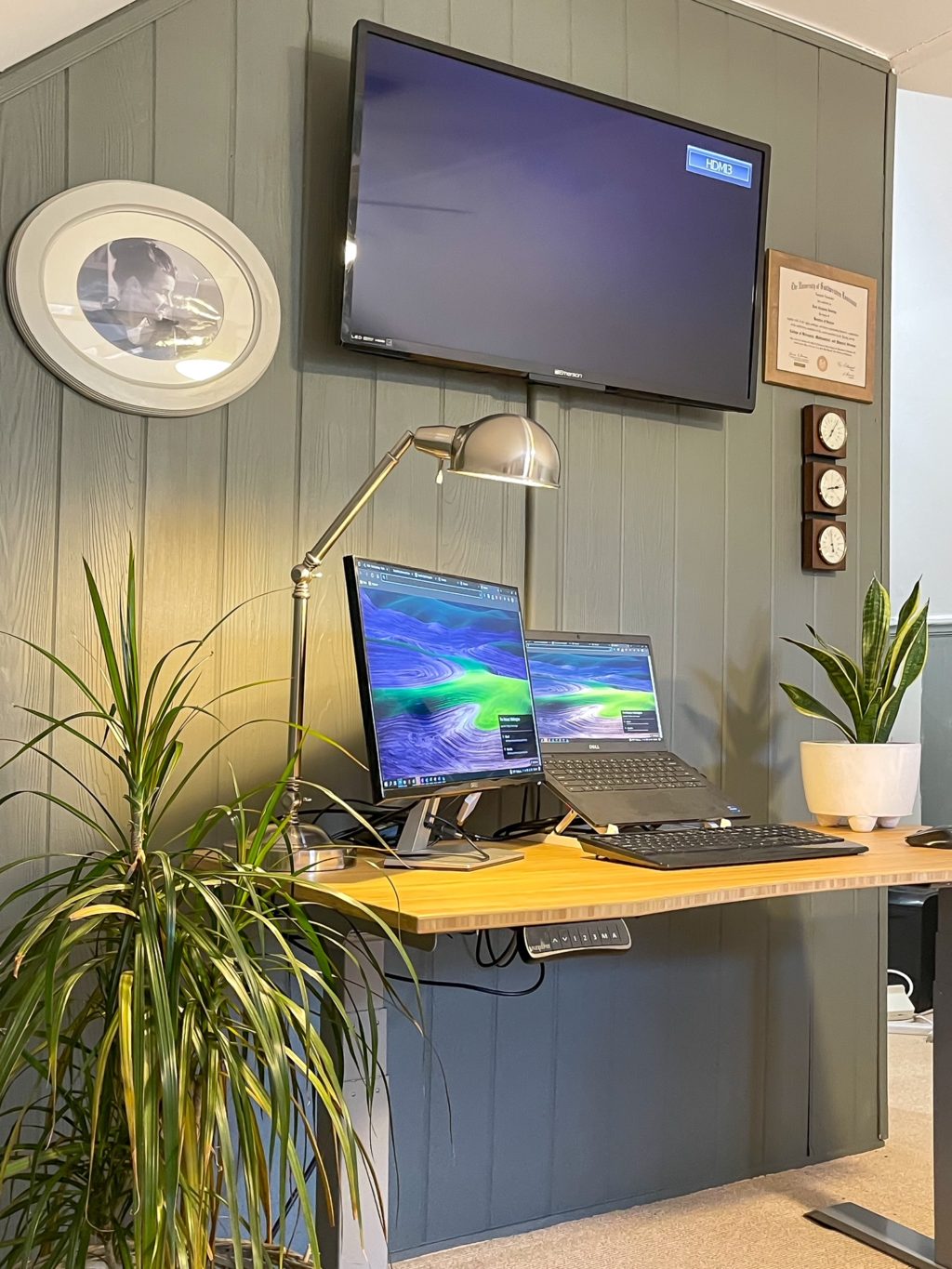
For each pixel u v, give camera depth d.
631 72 2.51
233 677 2.00
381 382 2.18
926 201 4.48
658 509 2.52
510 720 1.96
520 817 2.30
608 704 2.24
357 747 2.12
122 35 1.92
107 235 1.87
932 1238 2.27
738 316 2.52
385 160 2.07
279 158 2.07
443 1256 2.19
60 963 1.30
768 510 2.69
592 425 2.44
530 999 2.33
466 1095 2.24
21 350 1.83
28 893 1.80
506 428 1.71
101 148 1.90
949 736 4.88
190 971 1.30
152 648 1.93
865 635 2.49
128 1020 1.20
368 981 1.65
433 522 2.23
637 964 2.47
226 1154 1.21
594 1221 2.36
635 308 2.38
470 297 2.17
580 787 2.02
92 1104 1.28
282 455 2.07
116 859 1.43
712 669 2.58
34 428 1.84
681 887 1.55
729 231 2.49
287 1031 1.49
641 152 2.37
